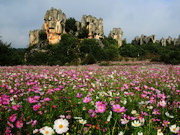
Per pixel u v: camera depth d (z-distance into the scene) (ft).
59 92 11.94
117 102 8.91
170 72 30.60
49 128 4.57
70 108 8.44
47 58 135.85
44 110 7.47
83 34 223.92
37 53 140.15
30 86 13.82
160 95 9.79
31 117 6.88
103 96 10.31
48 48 163.02
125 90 13.16
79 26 240.53
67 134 4.96
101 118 7.05
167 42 396.37
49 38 183.11
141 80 19.17
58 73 23.95
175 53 96.07
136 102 9.42
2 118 6.42
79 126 6.20
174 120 7.06
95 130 5.98
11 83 15.03
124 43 329.72
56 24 186.60
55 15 188.44
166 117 7.34
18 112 7.32
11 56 65.62
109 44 244.83
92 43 182.39
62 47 159.53
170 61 91.91
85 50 167.63
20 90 11.57
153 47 300.20
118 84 15.88
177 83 17.92
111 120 6.92
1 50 64.03
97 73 27.14
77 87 13.42
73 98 10.73
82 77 20.38
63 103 9.37
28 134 5.36
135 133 5.65
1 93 10.46
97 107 6.53
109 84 15.62
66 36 193.06
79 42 186.19
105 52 174.91
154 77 22.06
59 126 4.39
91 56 102.47
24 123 6.11
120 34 311.27
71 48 160.86
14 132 5.47
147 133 5.59
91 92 11.64
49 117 6.93
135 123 5.65
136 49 246.06
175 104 8.68
